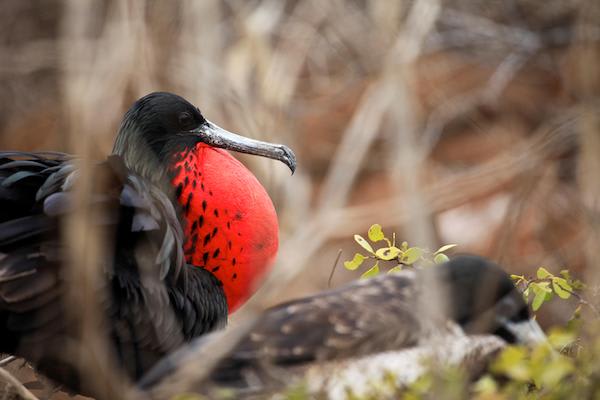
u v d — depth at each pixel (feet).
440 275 25.73
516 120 72.02
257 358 24.26
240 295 32.14
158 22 49.73
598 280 25.48
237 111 53.78
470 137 71.97
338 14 62.90
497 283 25.96
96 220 26.89
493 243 55.98
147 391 24.38
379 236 29.66
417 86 70.69
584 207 26.23
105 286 26.89
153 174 31.89
